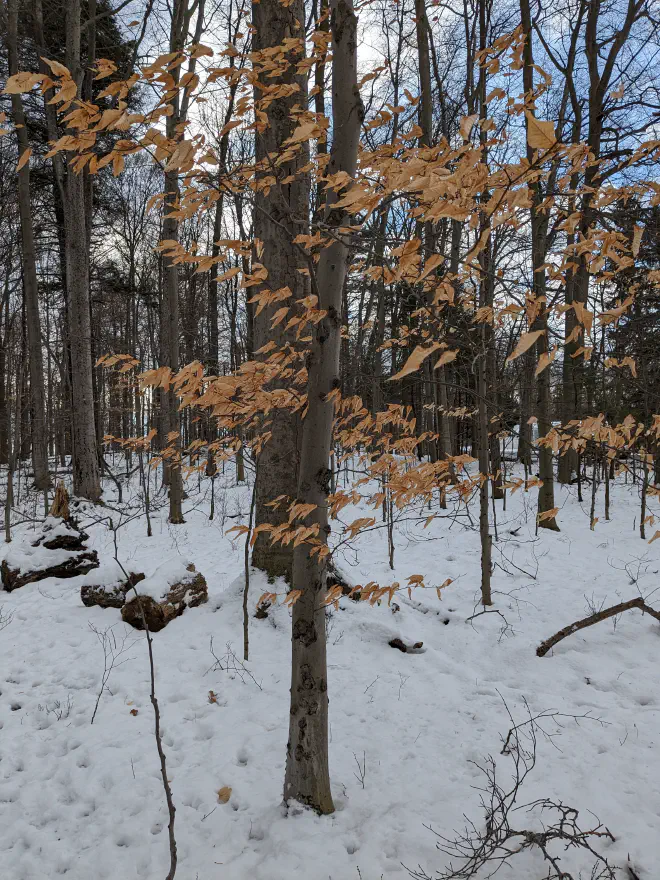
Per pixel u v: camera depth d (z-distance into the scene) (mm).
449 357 1294
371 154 2361
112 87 1711
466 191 1550
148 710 4043
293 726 2951
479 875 2594
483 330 4902
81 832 2992
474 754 3463
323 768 2953
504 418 5707
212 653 4758
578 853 2707
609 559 7445
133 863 2770
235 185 2201
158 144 1715
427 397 12391
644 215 3172
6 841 2971
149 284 19109
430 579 6801
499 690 4254
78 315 11742
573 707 3969
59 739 3766
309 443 2662
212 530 10906
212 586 7023
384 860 2670
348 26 2367
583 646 4859
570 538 8742
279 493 5480
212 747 3611
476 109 6445
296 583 2807
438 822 2910
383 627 5094
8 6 12367
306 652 2857
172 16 10250
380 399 9711
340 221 2438
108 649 4980
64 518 8125
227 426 2883
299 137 1767
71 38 10812
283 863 2664
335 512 2756
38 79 1463
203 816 3041
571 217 2258
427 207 1879
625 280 3314
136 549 9547
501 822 2787
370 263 2488
